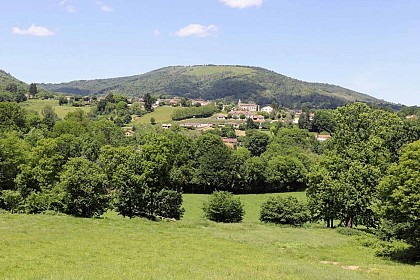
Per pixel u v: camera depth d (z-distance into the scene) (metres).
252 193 114.75
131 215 57.62
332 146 62.69
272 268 27.61
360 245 42.66
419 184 34.19
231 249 36.88
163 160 58.78
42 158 58.25
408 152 36.66
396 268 30.56
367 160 57.06
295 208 59.47
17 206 54.47
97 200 53.94
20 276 22.19
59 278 21.84
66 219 47.50
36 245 32.59
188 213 78.62
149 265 27.27
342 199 53.84
